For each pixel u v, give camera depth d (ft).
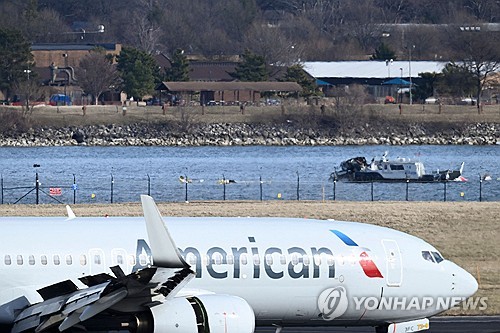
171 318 390.83
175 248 361.51
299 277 436.76
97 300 367.66
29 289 406.62
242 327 401.70
